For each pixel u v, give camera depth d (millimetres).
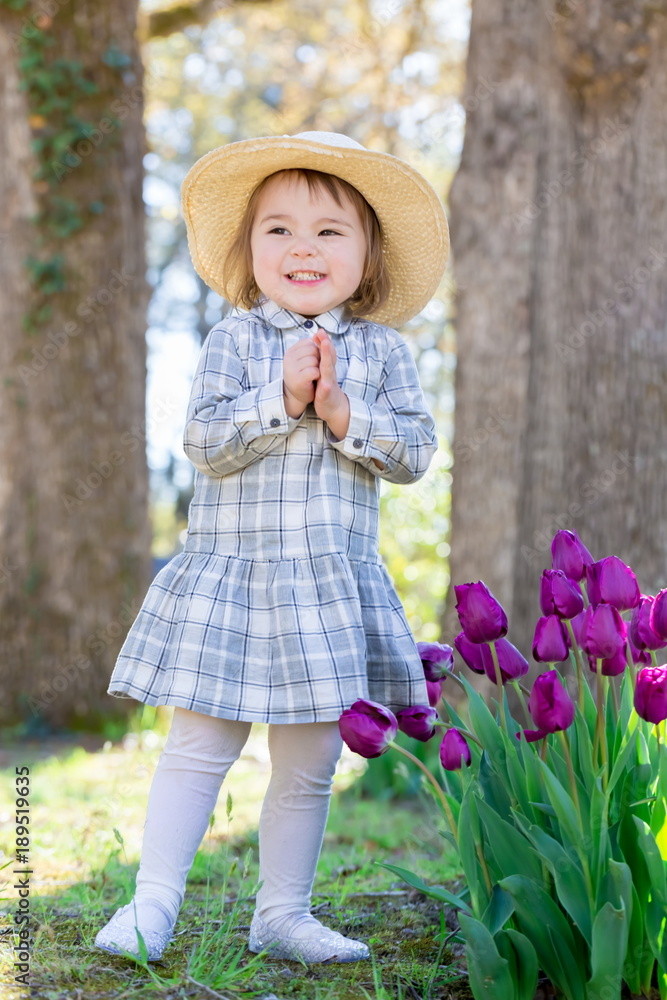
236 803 3926
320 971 1766
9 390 6133
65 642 6070
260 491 1843
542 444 4395
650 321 4199
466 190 4730
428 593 9477
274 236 1964
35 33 6004
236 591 1787
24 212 6086
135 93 6293
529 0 4641
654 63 4285
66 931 1970
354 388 1939
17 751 5344
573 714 1510
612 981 1443
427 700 1837
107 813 3150
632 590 1582
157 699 1765
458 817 1644
